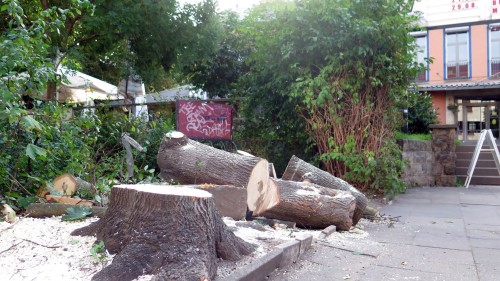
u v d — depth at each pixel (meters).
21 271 3.21
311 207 5.58
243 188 5.53
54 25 5.52
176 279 2.98
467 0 22.67
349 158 8.79
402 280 3.94
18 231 4.12
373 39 8.77
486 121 22.50
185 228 3.26
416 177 11.50
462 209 7.98
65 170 5.97
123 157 7.12
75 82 9.47
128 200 3.59
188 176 5.99
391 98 9.30
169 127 9.99
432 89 21.20
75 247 3.71
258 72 10.38
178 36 11.44
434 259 4.62
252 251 3.96
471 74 22.67
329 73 8.97
